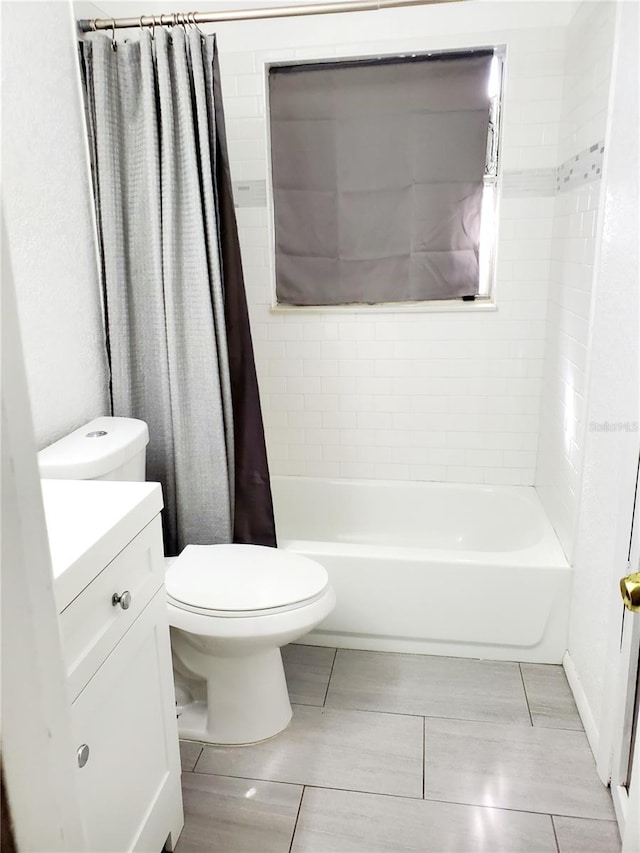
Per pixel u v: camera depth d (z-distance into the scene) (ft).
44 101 5.80
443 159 8.11
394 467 9.20
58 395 6.14
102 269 6.61
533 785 5.38
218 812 5.19
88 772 3.55
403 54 7.86
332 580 7.09
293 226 8.61
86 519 3.85
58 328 6.10
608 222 5.57
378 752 5.77
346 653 7.23
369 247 8.52
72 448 5.62
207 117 6.32
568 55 7.37
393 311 8.59
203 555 6.25
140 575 4.20
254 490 7.13
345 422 9.14
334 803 5.24
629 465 4.75
